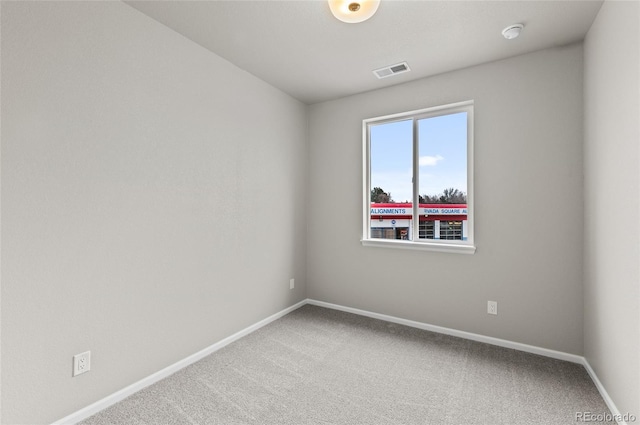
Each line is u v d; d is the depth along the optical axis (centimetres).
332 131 340
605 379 177
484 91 254
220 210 247
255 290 284
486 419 163
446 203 286
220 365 220
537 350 235
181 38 214
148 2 179
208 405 175
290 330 282
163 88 203
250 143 276
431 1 176
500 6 181
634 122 140
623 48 151
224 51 236
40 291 148
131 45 184
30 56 143
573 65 221
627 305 148
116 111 177
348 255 331
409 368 215
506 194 246
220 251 247
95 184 168
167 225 207
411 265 292
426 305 284
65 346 157
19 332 142
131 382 186
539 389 189
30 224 145
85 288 165
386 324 297
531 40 218
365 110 317
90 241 167
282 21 197
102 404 171
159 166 202
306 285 361
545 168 231
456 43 222
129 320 185
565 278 226
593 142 195
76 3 159
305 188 356
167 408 172
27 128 143
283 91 316
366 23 198
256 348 246
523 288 240
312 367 217
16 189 140
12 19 138
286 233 326
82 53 162
